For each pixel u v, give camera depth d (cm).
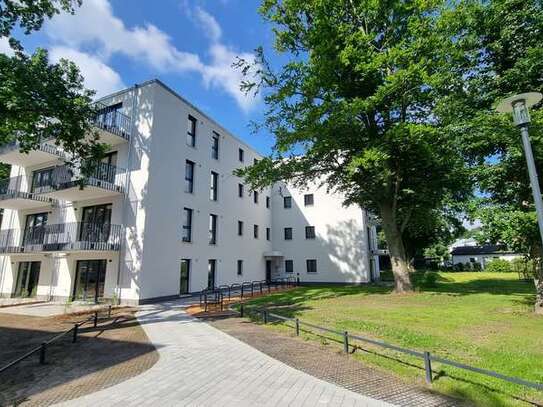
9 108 1124
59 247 1689
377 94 1241
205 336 873
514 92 996
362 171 1589
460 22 1138
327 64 1332
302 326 934
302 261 3025
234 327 990
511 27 1002
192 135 2183
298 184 1878
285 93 1427
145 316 1241
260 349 722
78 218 1923
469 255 5956
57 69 1270
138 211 1708
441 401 432
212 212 2302
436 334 759
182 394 471
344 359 629
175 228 1905
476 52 1107
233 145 2667
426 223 2100
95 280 1762
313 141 1495
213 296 1936
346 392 466
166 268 1795
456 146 1176
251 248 2822
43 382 545
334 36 1349
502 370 526
